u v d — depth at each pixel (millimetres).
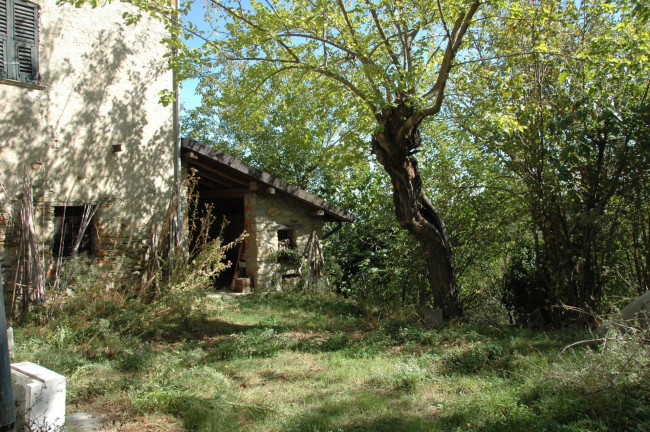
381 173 14391
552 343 6676
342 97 9664
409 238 11312
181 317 7641
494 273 11266
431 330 7422
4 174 7266
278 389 4949
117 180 8695
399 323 7809
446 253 9219
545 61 8406
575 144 7812
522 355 5941
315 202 12305
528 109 8477
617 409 3949
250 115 10469
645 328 5180
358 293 11477
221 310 8844
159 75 9414
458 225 10656
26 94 7508
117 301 7512
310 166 16766
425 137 11891
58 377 3883
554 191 8266
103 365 5410
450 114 10211
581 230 8195
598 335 6398
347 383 5129
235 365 5730
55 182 7836
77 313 6801
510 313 10484
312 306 10008
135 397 4500
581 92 8062
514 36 9039
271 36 8336
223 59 8695
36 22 7570
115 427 3988
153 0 8195
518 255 10367
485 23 8906
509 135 8188
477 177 10453
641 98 7801
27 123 7512
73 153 8070
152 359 5586
